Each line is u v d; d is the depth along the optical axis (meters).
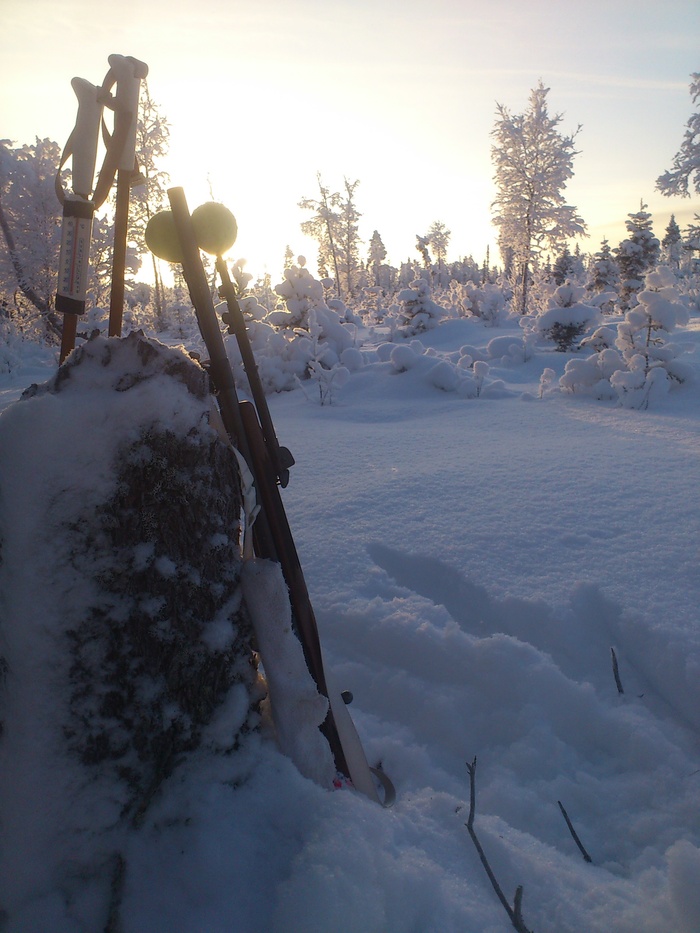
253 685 1.59
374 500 4.23
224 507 1.53
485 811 1.94
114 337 1.52
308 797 1.46
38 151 20.23
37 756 1.38
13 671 1.38
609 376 9.42
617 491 4.24
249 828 1.42
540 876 1.52
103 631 1.40
